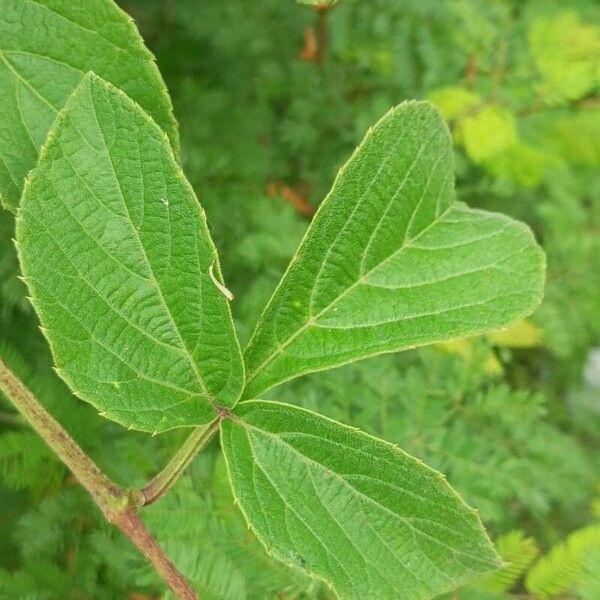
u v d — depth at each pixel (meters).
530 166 0.41
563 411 0.42
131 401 0.15
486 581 0.26
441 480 0.15
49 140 0.14
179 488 0.25
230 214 0.37
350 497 0.16
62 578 0.27
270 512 0.16
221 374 0.16
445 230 0.17
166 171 0.14
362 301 0.17
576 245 0.40
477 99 0.40
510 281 0.17
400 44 0.41
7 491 0.30
